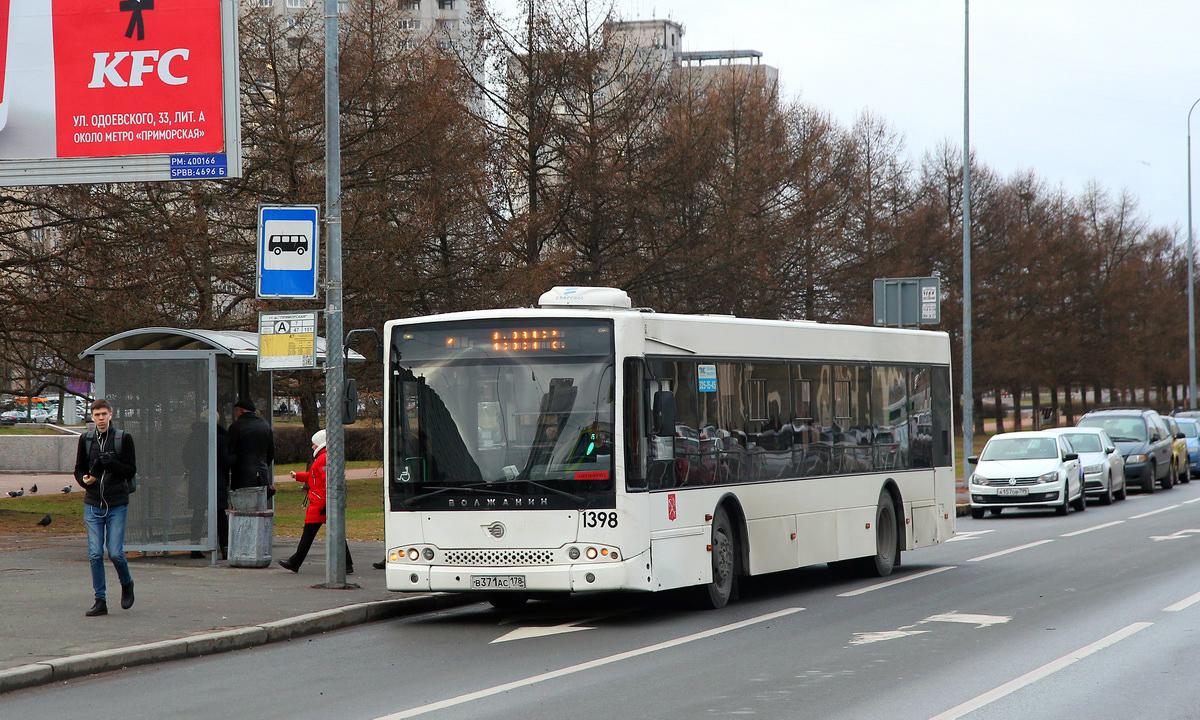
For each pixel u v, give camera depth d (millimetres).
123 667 13484
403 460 17109
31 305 31609
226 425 24250
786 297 51031
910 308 35750
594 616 17688
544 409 16734
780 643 14727
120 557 16375
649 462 16844
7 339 32969
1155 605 17234
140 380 22500
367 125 39250
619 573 16297
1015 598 18453
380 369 39375
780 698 11367
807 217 51812
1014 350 71688
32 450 58594
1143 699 11156
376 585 19688
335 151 19688
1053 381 80688
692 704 11148
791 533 20016
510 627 16641
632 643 14977
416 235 37344
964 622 16078
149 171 25922
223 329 36906
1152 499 43438
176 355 22438
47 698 11906
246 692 12109
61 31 26000
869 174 63562
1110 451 43094
